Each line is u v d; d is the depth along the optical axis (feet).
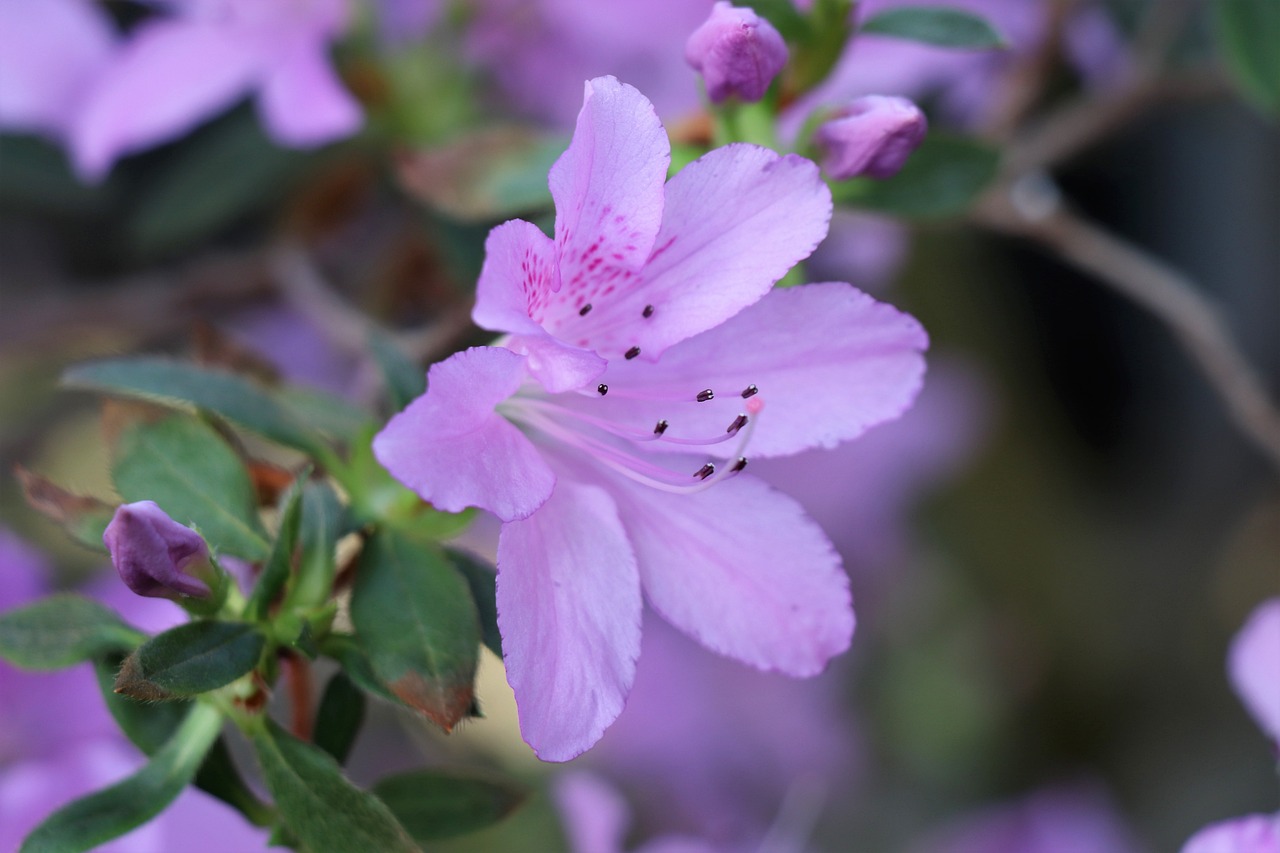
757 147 0.89
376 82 1.19
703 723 1.59
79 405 1.48
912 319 0.91
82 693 1.07
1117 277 1.25
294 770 0.89
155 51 1.17
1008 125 1.27
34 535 1.44
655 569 0.92
